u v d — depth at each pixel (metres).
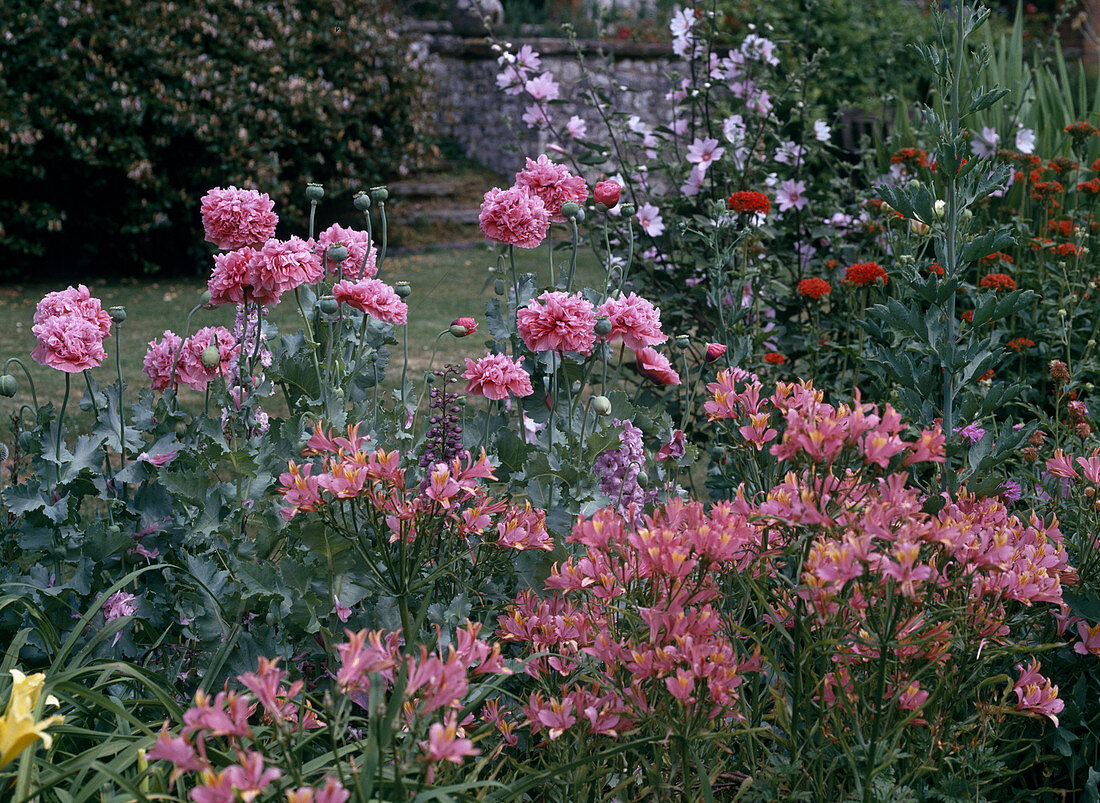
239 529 2.02
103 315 2.08
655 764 1.48
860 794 1.39
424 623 1.86
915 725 1.58
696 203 4.00
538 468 2.02
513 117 10.80
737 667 1.44
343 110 8.95
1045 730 1.82
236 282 2.04
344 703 1.22
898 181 3.82
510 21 12.09
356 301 2.06
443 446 2.12
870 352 3.00
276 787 1.26
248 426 2.11
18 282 8.48
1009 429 2.16
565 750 1.54
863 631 1.51
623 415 2.26
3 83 7.79
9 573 1.97
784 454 1.50
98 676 1.81
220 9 8.62
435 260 8.48
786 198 3.92
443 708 1.37
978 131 4.18
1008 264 3.42
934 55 2.23
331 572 1.79
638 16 12.98
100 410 2.09
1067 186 4.12
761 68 4.20
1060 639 1.85
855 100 8.44
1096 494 1.83
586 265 5.90
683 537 1.46
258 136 8.76
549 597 1.93
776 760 1.50
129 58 8.19
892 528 1.44
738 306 2.88
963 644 1.54
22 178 8.12
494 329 2.36
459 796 1.28
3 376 2.03
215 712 1.13
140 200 8.49
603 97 4.11
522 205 2.24
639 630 1.53
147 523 2.05
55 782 1.34
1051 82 4.93
